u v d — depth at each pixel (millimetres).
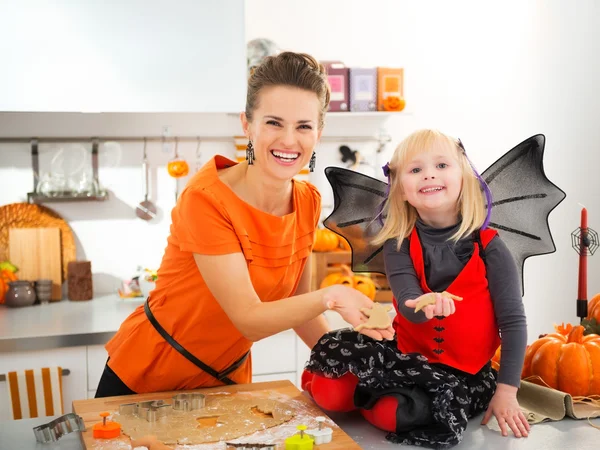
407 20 3125
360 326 1110
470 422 1249
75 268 2840
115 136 2936
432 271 1292
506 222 1379
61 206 2922
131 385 1551
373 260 1431
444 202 1279
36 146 2855
